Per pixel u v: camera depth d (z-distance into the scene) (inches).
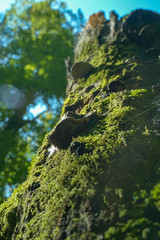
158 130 88.5
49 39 507.5
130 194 70.9
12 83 453.4
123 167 77.3
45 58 492.7
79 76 151.7
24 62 476.7
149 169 76.9
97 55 165.0
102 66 145.3
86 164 83.0
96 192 73.2
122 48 156.3
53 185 87.1
